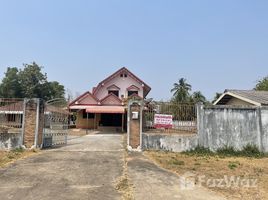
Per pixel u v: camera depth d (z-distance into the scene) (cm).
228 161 1350
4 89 6247
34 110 1539
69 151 1495
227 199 794
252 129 1588
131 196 792
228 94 2184
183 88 6512
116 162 1237
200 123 1573
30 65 6519
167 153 1509
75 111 3900
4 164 1153
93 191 830
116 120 3647
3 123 1518
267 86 3972
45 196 777
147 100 1619
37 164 1163
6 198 757
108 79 3878
